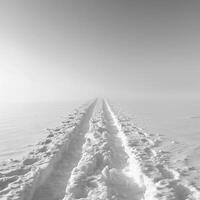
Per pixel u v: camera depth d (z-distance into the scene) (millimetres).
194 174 5367
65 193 4758
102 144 8242
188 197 4242
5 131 13031
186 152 7453
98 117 16922
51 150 7391
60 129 12180
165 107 29969
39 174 5281
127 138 9508
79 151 8039
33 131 12617
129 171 6082
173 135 10539
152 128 12695
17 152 8016
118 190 4828
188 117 18094
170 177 5328
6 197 4184
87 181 5172
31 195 4559
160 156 6930
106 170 5781
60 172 5992
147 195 4496
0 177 5402
